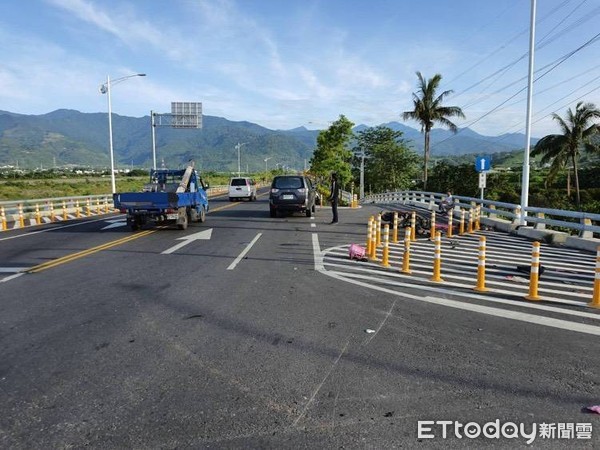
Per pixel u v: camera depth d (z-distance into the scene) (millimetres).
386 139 82375
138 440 3455
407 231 9781
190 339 5559
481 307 7074
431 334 5793
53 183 77125
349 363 4863
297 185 22188
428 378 4516
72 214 26984
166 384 4367
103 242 13984
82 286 8219
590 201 43562
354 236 15711
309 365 4809
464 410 3920
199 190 19688
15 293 7738
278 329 5930
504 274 9734
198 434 3533
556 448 3398
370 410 3900
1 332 5809
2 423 3703
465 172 40531
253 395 4152
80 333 5766
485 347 5359
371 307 6996
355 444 3400
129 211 16562
